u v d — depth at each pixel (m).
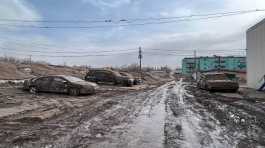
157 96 19.38
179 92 23.75
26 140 6.91
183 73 116.38
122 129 8.15
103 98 17.69
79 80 20.36
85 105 13.93
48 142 6.71
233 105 14.01
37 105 13.51
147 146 6.36
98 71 32.59
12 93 19.27
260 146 6.36
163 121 9.43
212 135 7.40
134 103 14.87
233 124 8.93
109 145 6.45
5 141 6.82
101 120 9.64
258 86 25.55
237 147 6.28
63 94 19.59
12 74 37.16
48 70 49.38
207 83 24.72
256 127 8.46
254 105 14.00
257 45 25.91
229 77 25.97
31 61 66.94
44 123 9.09
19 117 10.03
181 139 6.97
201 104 14.47
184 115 10.74
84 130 8.02
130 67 94.44
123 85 31.88
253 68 27.25
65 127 8.45
